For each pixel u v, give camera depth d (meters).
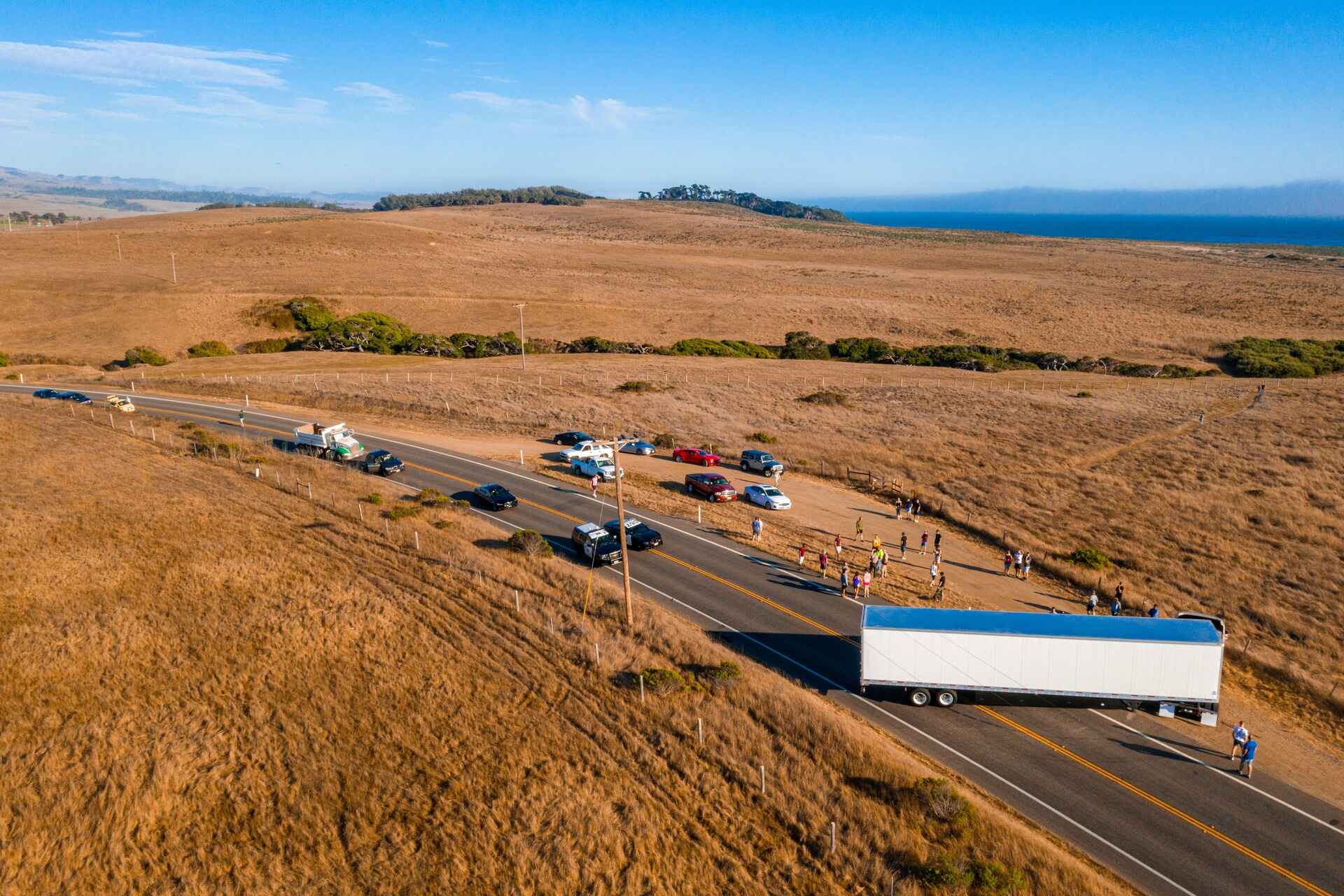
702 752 25.92
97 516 42.91
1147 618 29.28
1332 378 89.75
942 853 21.86
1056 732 28.09
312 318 115.12
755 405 77.12
